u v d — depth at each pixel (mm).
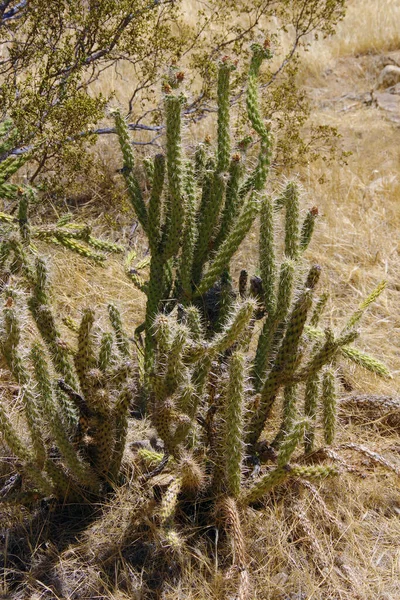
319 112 8422
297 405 3502
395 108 8383
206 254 3377
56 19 5199
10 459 3189
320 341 3137
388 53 9531
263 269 3107
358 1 11195
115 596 2713
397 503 3217
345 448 3102
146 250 5129
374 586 2834
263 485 2854
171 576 2799
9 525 2959
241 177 3324
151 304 3521
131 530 2891
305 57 9305
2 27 5211
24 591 2740
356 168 6688
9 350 2729
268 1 6480
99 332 3377
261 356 3178
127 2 5133
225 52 6574
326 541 2936
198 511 2994
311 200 5785
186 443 2922
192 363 2793
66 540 2918
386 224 5738
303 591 2771
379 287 3887
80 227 3914
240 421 2697
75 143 5000
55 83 5539
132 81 7582
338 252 5305
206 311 3465
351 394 3889
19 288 3275
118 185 5719
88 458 2996
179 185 3135
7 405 3346
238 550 2652
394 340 4477
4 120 4777
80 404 2883
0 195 4391
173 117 3062
